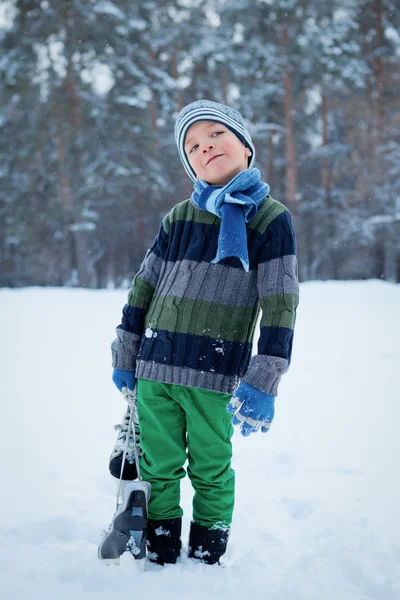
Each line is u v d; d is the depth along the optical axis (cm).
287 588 171
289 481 263
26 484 254
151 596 164
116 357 203
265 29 2420
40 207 2588
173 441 190
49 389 459
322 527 214
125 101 2341
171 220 204
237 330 189
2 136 2588
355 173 2648
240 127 202
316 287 1475
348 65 2486
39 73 2373
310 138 3056
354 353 596
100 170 2352
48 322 899
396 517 223
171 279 194
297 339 701
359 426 349
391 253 2925
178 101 2548
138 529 179
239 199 186
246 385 173
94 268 3122
